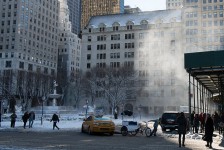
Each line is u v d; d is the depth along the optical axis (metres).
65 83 100.25
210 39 101.00
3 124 38.97
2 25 128.62
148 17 110.06
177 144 19.09
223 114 28.50
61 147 16.12
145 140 21.44
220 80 30.06
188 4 103.81
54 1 153.75
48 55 146.50
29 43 132.88
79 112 73.00
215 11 102.00
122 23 111.06
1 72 109.94
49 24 148.62
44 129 31.25
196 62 23.44
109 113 89.81
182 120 17.83
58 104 101.06
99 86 86.81
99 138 22.45
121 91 83.06
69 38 162.38
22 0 129.38
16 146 16.23
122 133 25.58
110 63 109.19
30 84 94.56
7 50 125.94
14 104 87.44
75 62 168.00
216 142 21.12
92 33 113.06
